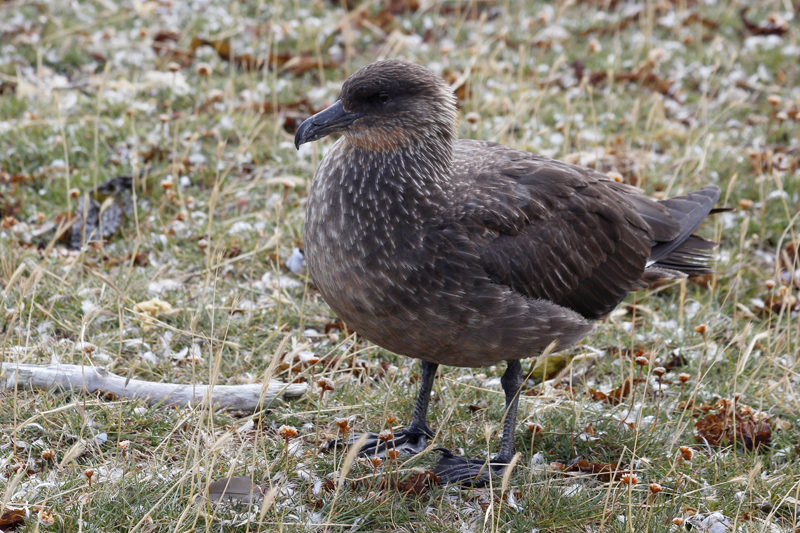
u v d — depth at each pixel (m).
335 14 18.36
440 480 8.61
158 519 7.76
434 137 8.41
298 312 10.95
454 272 8.09
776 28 18.36
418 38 17.86
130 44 16.47
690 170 13.87
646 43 17.53
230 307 10.80
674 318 11.48
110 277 11.09
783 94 16.42
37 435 8.61
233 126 14.09
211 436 8.79
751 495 8.36
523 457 9.21
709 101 16.31
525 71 16.89
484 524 7.76
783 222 12.98
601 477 8.91
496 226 8.42
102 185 12.48
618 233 9.36
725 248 12.93
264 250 11.91
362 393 9.79
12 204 12.25
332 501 7.90
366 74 8.34
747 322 11.10
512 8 19.19
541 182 8.98
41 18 17.00
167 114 14.30
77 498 7.84
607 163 13.95
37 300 10.41
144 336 10.29
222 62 16.48
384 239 8.10
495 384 10.24
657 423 9.61
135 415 8.89
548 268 8.73
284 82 15.85
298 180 12.44
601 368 10.55
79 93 14.64
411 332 8.36
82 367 8.85
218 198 12.75
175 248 11.76
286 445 8.17
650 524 8.13
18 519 7.57
